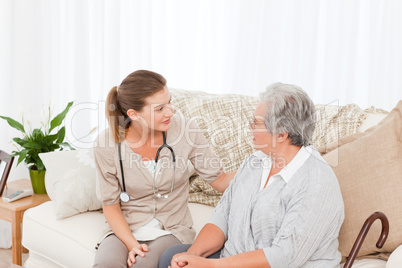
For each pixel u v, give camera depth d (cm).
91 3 328
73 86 329
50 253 208
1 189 248
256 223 157
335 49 336
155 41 356
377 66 332
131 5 340
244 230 161
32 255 224
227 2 348
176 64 360
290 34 340
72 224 207
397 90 334
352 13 329
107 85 339
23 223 220
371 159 172
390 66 331
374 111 222
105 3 334
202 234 172
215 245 170
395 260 151
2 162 254
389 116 182
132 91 177
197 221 217
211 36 355
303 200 149
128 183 190
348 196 172
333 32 336
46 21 315
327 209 147
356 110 219
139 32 343
